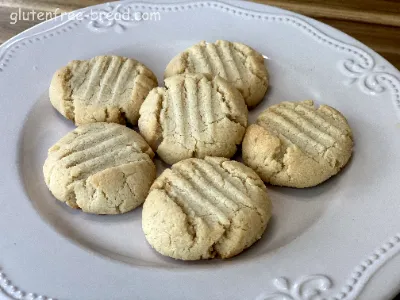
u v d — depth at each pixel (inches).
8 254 5.9
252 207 6.0
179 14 9.0
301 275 5.6
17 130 7.5
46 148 7.5
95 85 7.7
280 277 5.6
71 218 6.6
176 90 7.3
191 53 8.1
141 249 6.3
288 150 6.7
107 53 8.6
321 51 8.3
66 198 6.5
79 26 8.9
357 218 6.2
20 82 8.1
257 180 6.4
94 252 6.0
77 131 7.1
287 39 8.6
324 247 5.9
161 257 6.1
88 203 6.4
